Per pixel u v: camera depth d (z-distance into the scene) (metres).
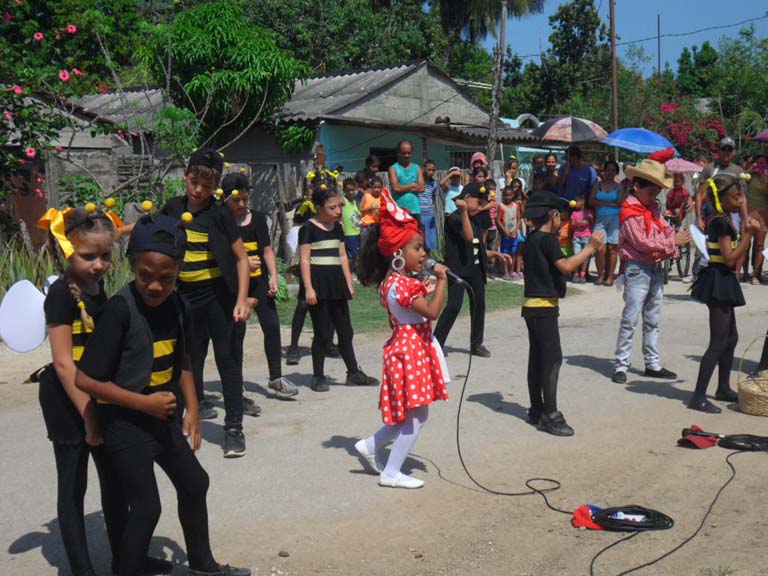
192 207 5.55
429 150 19.59
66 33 15.04
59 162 11.75
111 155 12.60
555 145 21.97
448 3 33.50
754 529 4.23
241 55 14.75
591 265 16.59
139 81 21.30
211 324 5.50
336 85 19.20
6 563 3.96
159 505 3.41
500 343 9.23
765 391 6.45
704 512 4.48
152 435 3.39
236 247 5.46
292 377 7.68
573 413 6.48
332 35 25.25
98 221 3.43
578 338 9.55
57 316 3.42
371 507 4.61
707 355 6.51
